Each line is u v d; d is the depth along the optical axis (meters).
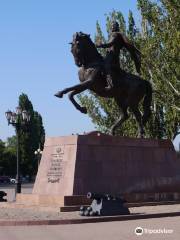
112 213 15.55
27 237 12.09
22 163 91.56
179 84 35.00
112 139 20.03
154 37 34.94
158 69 35.41
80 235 12.21
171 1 33.44
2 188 61.56
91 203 17.27
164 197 20.48
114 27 20.88
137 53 21.33
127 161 20.19
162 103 37.72
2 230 13.38
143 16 35.03
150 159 20.89
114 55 20.39
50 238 11.85
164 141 21.61
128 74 21.00
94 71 19.56
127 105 20.94
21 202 19.88
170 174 21.30
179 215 16.31
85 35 19.81
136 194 19.81
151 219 15.25
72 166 18.97
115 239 11.45
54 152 20.05
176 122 39.56
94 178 19.12
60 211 17.20
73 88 19.25
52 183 19.50
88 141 19.45
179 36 33.12
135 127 39.03
